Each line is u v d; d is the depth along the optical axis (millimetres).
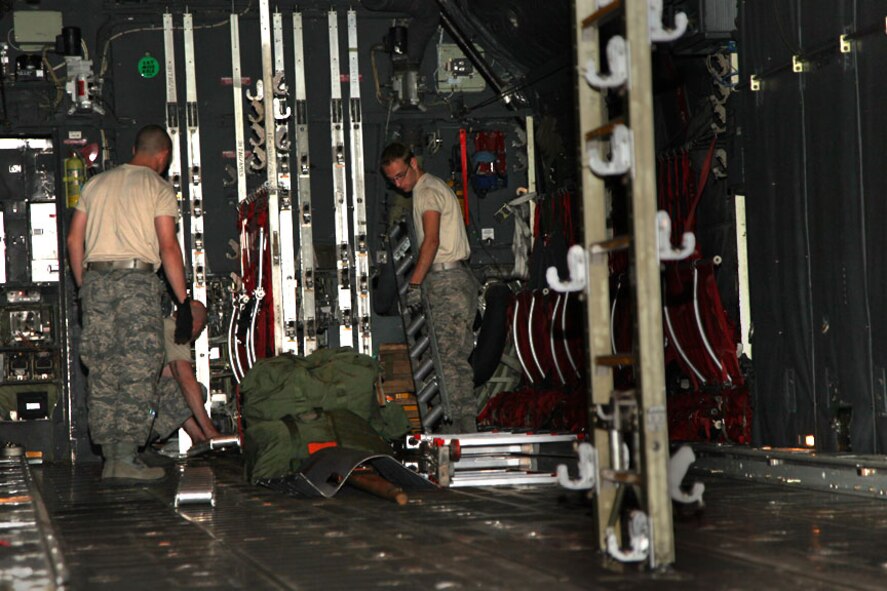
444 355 16188
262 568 7277
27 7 22266
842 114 12906
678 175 17453
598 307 7410
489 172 23766
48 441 21828
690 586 6344
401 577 6824
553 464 15086
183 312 14500
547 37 20734
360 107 23594
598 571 6887
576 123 7496
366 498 12086
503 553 7707
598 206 7422
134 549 8367
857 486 11227
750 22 15125
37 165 22734
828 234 13281
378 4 22953
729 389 15875
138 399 14227
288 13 23469
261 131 22094
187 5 22938
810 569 6836
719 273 16516
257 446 13820
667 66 17359
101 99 22391
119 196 14320
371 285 23578
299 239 23297
